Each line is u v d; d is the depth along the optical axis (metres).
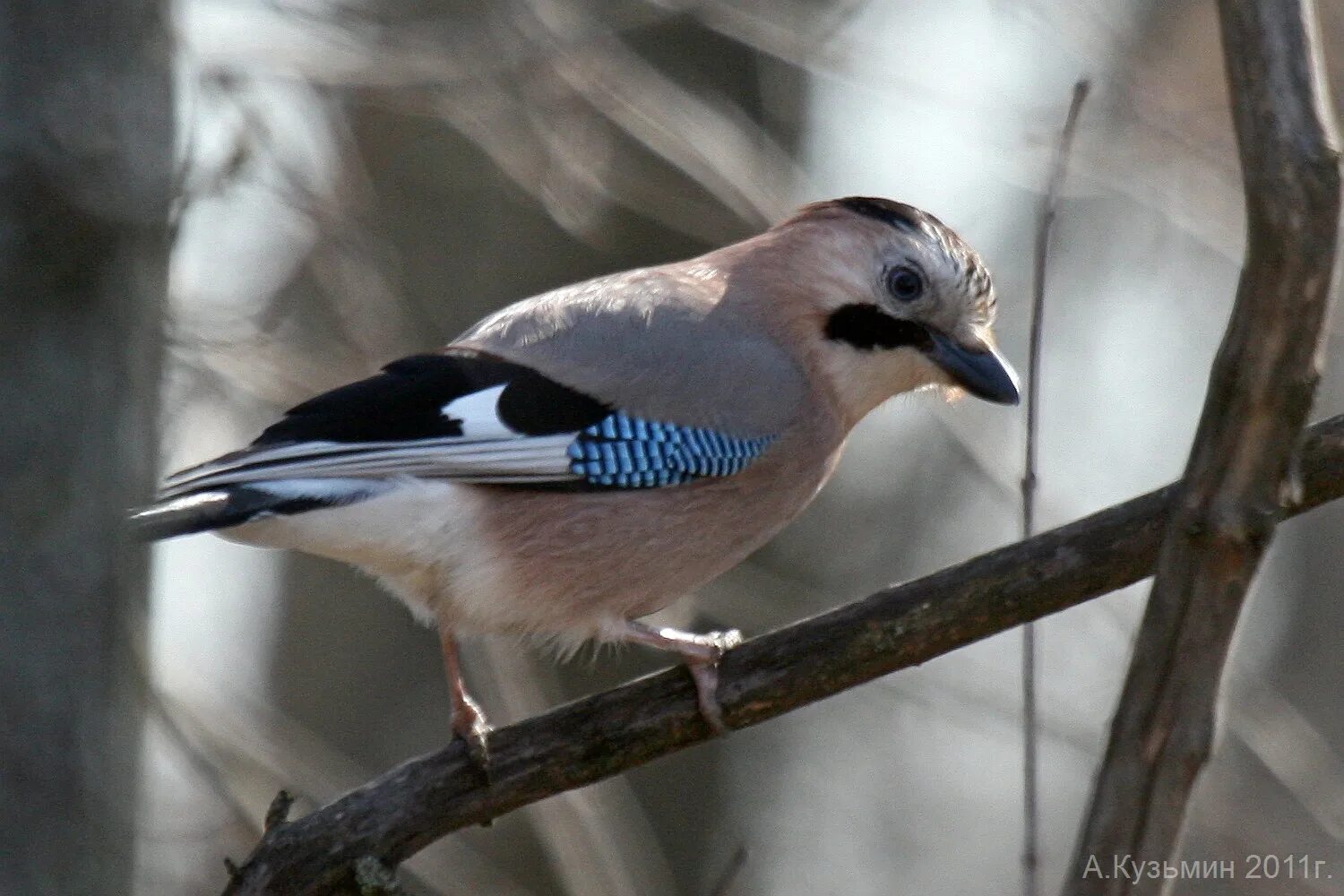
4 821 6.03
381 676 15.03
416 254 14.24
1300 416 5.12
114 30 6.36
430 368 8.38
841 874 18.08
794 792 16.83
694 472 8.59
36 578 6.14
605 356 8.62
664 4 12.13
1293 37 4.94
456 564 8.18
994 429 11.73
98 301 6.30
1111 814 5.21
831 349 9.23
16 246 6.16
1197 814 12.13
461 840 14.45
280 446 7.97
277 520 7.96
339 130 12.25
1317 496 6.70
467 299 14.21
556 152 12.07
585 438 8.38
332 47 11.86
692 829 14.92
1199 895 14.39
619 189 13.16
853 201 9.48
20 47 6.22
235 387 11.54
